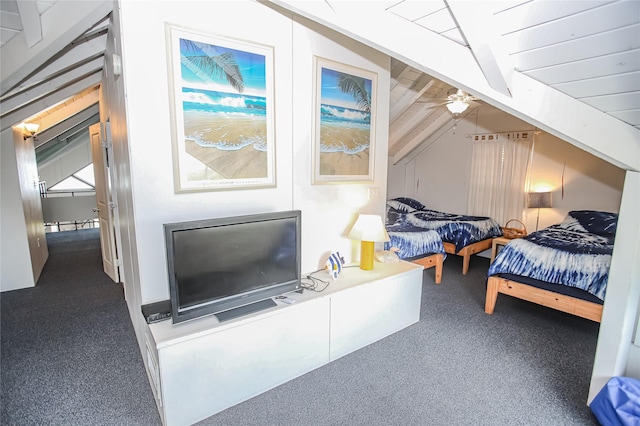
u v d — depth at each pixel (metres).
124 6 1.73
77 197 7.16
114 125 2.60
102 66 3.28
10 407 1.96
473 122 5.46
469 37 1.48
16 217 3.84
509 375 2.31
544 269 2.96
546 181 4.74
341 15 1.67
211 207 2.15
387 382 2.22
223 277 1.96
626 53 1.31
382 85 2.99
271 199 2.41
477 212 5.46
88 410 1.94
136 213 1.90
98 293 3.76
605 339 1.94
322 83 2.57
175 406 1.77
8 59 2.09
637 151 1.72
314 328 2.28
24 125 4.07
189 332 1.79
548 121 1.69
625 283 1.84
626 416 1.70
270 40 2.26
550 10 1.28
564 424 1.88
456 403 2.03
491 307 3.27
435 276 4.26
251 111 2.23
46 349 2.59
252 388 2.04
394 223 4.95
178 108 1.95
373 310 2.63
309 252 2.71
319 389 2.14
